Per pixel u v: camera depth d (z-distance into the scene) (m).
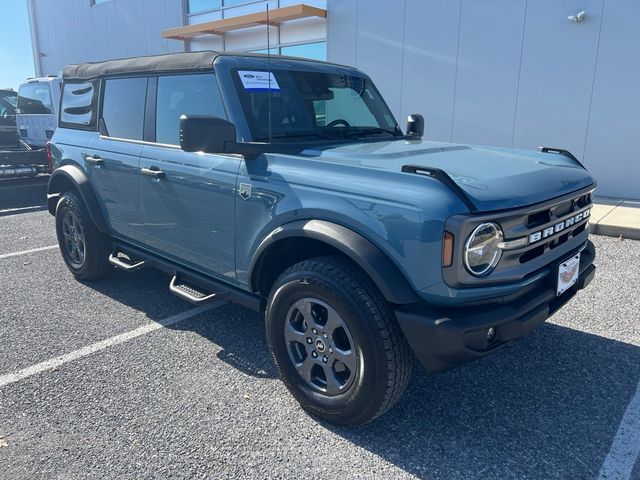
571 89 8.76
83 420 2.93
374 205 2.59
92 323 4.22
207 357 3.66
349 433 2.84
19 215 8.71
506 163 3.14
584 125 8.76
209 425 2.90
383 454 2.68
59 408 3.05
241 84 3.43
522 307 2.61
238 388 3.27
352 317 2.62
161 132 3.94
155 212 3.98
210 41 15.42
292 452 2.69
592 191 3.31
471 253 2.43
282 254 3.23
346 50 11.28
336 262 2.77
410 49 10.37
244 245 3.27
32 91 12.19
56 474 2.51
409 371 2.69
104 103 4.62
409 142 3.83
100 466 2.57
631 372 3.46
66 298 4.76
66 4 20.66
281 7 13.04
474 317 2.47
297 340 2.96
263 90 3.52
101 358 3.64
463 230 2.37
